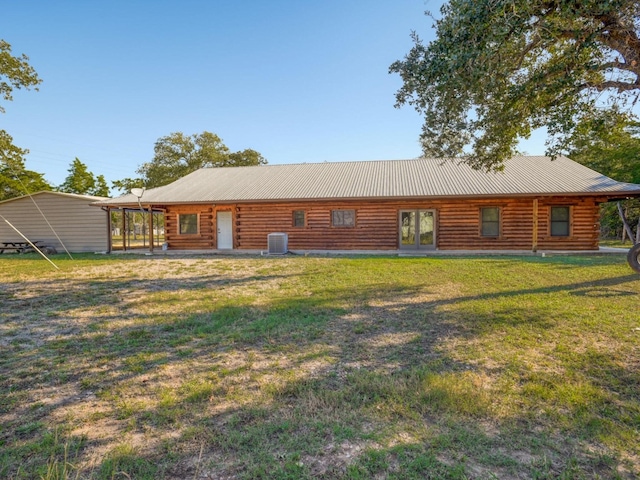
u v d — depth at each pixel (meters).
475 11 4.61
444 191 14.94
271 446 2.21
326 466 2.02
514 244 15.07
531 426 2.41
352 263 11.55
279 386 3.05
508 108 6.24
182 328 4.83
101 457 2.13
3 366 3.59
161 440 2.31
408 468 1.98
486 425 2.42
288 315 5.34
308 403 2.73
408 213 15.92
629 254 8.46
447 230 15.53
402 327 4.73
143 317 5.39
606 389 2.95
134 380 3.25
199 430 2.40
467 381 3.08
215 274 9.79
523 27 4.62
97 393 2.99
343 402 2.75
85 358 3.79
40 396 2.96
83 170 41.50
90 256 15.71
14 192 32.88
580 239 14.71
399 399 2.76
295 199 15.77
